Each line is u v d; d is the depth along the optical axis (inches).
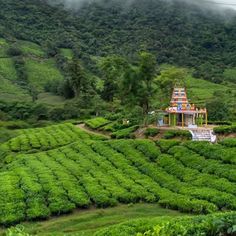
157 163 2086.6
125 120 3255.4
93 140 2775.6
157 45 7726.4
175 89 2957.7
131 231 941.8
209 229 759.1
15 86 5733.3
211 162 1908.2
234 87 5821.9
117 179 1931.6
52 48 7160.4
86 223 1493.6
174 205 1571.1
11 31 7534.5
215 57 7677.2
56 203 1658.5
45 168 2185.0
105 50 7701.8
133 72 2866.6
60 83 5703.7
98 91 5305.1
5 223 1517.0
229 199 1499.8
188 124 2837.1
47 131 3513.8
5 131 3718.0
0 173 2167.8
